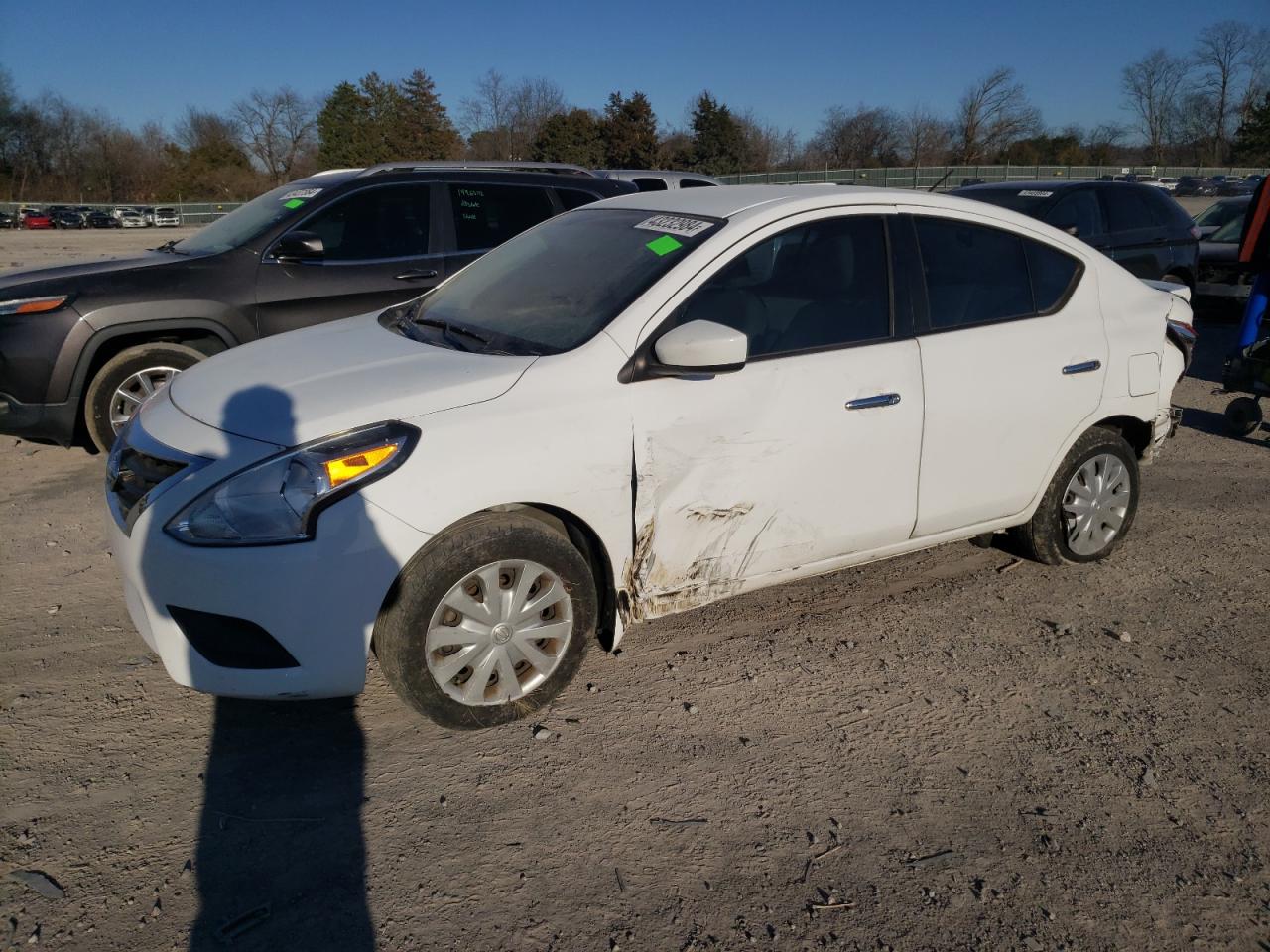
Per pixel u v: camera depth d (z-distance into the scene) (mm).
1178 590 4516
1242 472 6410
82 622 4023
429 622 3023
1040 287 4277
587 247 3922
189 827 2789
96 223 48594
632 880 2619
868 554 3967
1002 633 4066
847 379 3650
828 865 2695
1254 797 3016
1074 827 2869
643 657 3799
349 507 2854
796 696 3541
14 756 3100
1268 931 2494
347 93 70188
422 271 6641
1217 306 12070
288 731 3273
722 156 62594
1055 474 4434
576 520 3293
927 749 3240
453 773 3059
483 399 3076
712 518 3479
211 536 2836
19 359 5523
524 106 69625
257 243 6164
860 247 3801
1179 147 70438
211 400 3242
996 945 2430
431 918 2471
